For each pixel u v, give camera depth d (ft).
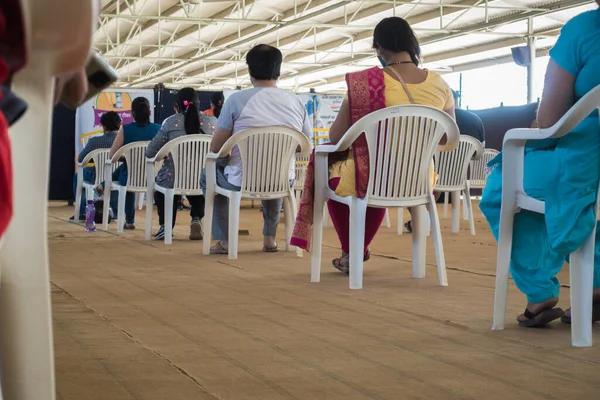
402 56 12.84
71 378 6.64
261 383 6.52
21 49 2.21
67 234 22.88
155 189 20.71
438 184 22.66
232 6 60.64
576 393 6.24
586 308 7.98
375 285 12.60
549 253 8.86
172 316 9.65
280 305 10.56
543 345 8.05
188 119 20.68
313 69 79.25
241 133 16.34
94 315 9.67
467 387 6.42
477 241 20.92
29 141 3.46
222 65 85.05
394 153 12.36
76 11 2.67
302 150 17.10
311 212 13.01
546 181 8.30
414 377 6.73
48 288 3.60
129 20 66.39
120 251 18.07
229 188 16.85
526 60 55.42
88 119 40.40
